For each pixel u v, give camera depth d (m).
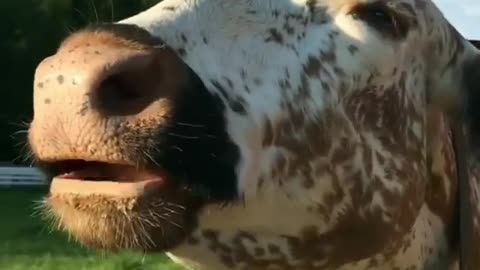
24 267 4.57
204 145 1.20
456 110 1.58
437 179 1.56
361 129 1.41
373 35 1.42
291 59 1.35
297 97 1.34
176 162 1.17
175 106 1.17
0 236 5.73
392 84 1.45
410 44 1.48
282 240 1.35
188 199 1.21
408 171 1.46
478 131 1.57
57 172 1.20
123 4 6.75
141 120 1.15
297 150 1.34
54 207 1.17
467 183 1.58
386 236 1.44
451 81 1.56
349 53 1.40
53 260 4.75
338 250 1.40
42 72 1.16
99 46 1.16
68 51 1.16
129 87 1.16
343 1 1.41
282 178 1.33
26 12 11.78
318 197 1.37
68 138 1.15
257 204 1.30
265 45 1.33
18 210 7.44
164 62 1.18
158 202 1.16
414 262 1.52
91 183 1.15
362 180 1.40
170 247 1.20
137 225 1.15
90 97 1.14
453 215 1.60
